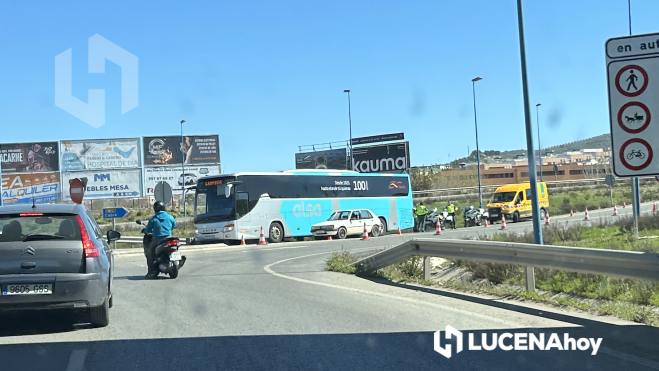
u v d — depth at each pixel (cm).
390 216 3691
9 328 848
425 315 913
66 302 783
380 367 633
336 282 1338
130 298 1131
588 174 10606
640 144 618
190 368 637
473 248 1141
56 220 828
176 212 5953
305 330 821
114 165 6425
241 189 2936
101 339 776
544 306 956
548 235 2162
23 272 777
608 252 852
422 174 8344
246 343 747
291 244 2817
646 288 942
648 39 622
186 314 955
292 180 3183
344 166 6544
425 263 1327
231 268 1717
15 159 6172
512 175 10256
